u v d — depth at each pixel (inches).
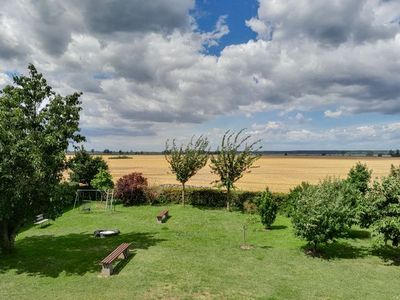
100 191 1593.3
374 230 744.3
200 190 1492.4
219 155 1385.3
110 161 6412.4
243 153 1382.9
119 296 553.0
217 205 1451.8
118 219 1223.5
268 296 553.9
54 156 738.8
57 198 743.7
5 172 670.5
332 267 704.4
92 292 570.6
